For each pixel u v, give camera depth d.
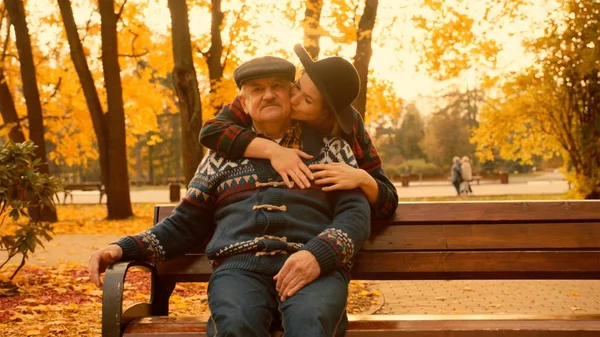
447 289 6.99
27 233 6.50
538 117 21.03
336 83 2.99
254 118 3.08
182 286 6.77
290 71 3.04
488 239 3.31
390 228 3.34
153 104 20.84
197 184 3.10
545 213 3.31
